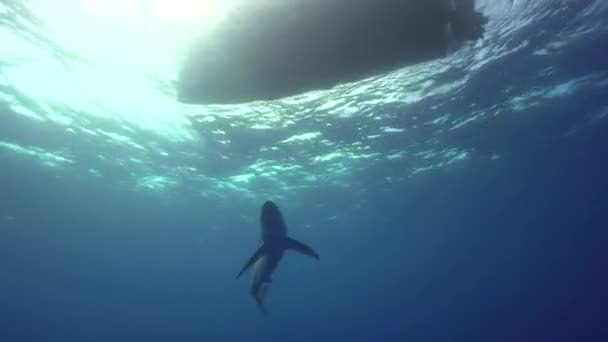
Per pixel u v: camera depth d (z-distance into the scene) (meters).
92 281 70.06
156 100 15.34
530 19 11.88
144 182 27.41
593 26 12.85
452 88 16.20
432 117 18.95
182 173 25.23
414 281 99.56
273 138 19.52
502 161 27.48
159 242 46.69
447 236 52.22
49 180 26.69
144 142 20.45
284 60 7.33
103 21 10.53
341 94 15.27
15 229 36.72
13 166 23.88
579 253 69.19
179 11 9.23
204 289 90.38
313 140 20.16
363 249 57.28
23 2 10.10
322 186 29.22
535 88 17.56
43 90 15.40
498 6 10.81
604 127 23.08
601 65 16.00
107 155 22.67
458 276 94.75
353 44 7.04
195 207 33.75
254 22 6.99
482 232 51.09
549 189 35.06
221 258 58.22
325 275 79.19
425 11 6.64
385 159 24.56
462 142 23.09
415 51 7.33
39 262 51.28
